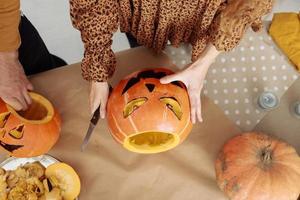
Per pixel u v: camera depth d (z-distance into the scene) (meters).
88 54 0.77
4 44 0.79
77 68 0.93
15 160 0.84
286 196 0.77
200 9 0.85
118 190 0.84
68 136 0.88
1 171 0.83
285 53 0.95
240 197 0.78
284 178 0.77
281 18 0.97
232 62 0.95
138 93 0.74
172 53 0.96
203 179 0.85
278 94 0.93
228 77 0.94
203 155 0.87
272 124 0.91
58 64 1.24
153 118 0.73
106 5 0.72
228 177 0.79
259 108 0.92
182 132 0.77
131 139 0.79
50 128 0.81
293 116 0.91
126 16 0.91
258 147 0.80
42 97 0.84
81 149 0.87
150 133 0.81
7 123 0.77
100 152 0.87
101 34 0.74
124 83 0.77
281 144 0.81
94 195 0.84
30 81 0.91
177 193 0.84
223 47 0.79
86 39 0.75
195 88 0.83
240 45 0.96
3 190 0.81
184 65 0.95
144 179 0.85
